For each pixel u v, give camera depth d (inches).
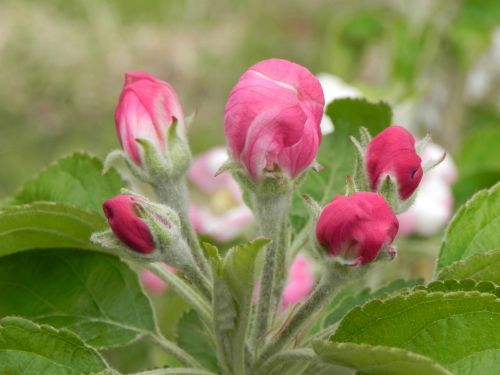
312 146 5.7
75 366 5.9
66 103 19.5
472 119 15.0
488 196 6.7
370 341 5.4
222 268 5.2
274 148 5.6
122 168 7.6
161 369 6.0
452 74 13.8
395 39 12.8
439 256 6.7
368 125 8.0
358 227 5.4
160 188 6.2
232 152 5.8
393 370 5.0
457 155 11.5
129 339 6.9
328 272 5.6
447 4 13.1
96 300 7.1
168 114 6.2
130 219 5.7
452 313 5.3
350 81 14.1
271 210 5.8
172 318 10.0
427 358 4.7
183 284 6.3
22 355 5.9
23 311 7.0
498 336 5.2
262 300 5.9
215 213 11.3
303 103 5.7
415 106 12.9
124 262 7.1
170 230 5.8
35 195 7.7
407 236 10.8
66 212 6.4
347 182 5.7
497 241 6.7
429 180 10.8
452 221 6.7
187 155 6.2
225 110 5.8
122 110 6.2
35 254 7.0
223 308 5.5
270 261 5.9
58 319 7.0
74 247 7.0
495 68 14.8
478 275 6.1
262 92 5.6
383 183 5.8
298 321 5.8
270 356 5.8
